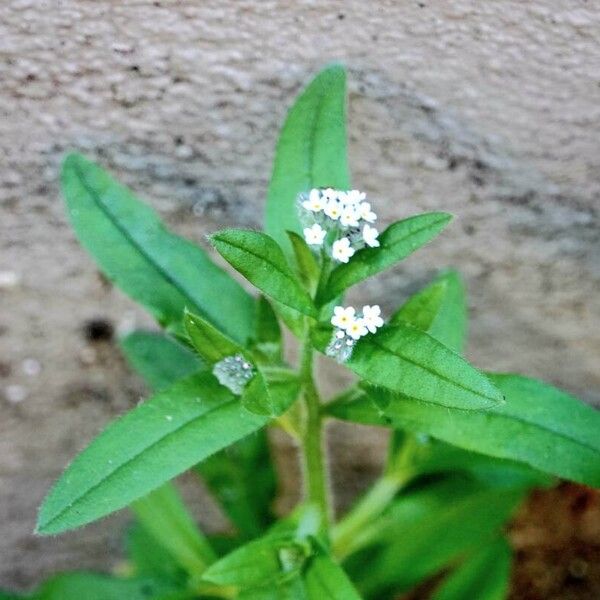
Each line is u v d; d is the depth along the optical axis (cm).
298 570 25
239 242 20
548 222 29
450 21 24
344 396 25
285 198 24
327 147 24
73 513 22
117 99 26
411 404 24
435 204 29
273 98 26
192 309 26
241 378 22
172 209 30
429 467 30
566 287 31
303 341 23
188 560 31
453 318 28
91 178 26
